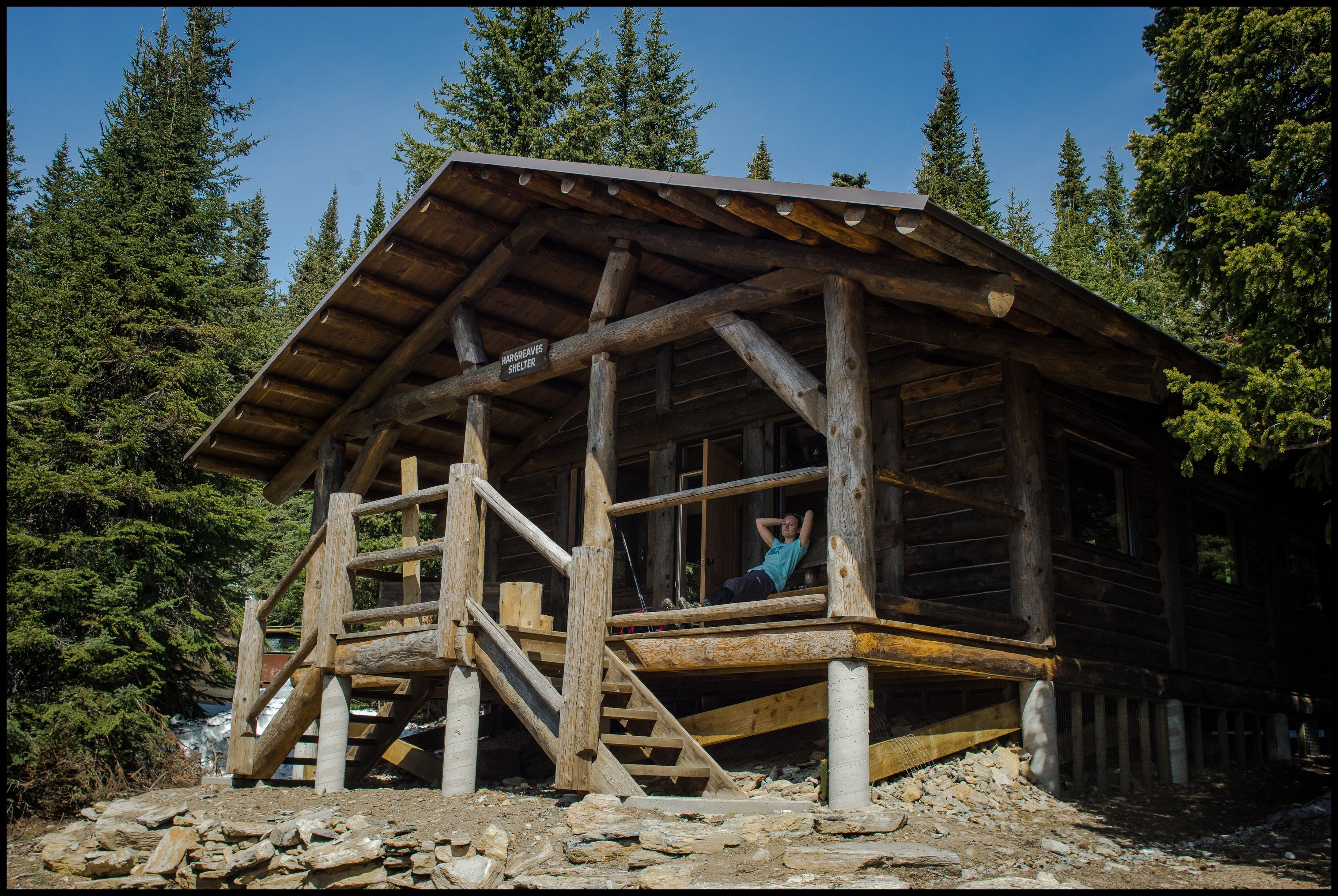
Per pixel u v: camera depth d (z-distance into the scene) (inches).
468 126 927.7
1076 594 366.3
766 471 415.8
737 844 227.1
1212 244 328.5
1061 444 377.7
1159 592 417.4
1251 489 507.2
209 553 591.2
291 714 351.3
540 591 314.8
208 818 293.3
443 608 304.2
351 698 376.5
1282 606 513.7
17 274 588.7
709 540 392.5
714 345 452.1
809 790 285.6
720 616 293.4
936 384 378.0
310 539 370.9
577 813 241.6
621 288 365.7
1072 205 1622.8
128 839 296.2
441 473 536.4
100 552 524.4
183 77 927.0
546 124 931.3
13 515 514.0
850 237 281.3
